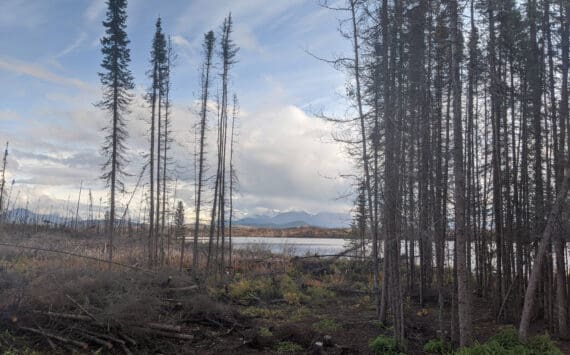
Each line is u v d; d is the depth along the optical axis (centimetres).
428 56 1490
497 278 1822
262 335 1414
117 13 2500
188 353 1268
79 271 1534
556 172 1477
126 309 1274
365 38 1448
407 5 1435
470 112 1482
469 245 1666
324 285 2462
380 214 1541
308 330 1489
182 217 3850
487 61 1571
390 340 1333
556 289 1650
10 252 2373
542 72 1598
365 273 2869
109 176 2527
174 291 1620
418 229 1353
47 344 1166
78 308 1282
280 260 3155
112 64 2514
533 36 1603
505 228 1812
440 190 1514
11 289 1311
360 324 1650
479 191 2089
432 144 1552
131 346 1236
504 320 1742
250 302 2050
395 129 1346
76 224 5119
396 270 1348
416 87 1448
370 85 1495
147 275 1694
